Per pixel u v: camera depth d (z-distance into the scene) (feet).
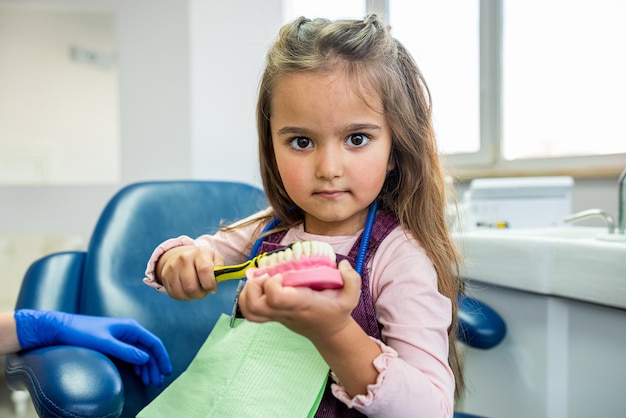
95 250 2.84
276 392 1.89
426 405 1.55
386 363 1.53
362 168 1.76
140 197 3.00
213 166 6.64
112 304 2.72
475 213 4.59
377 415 1.55
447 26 7.03
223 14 6.61
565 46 5.94
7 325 2.16
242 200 3.12
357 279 1.43
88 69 7.39
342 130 1.73
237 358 2.02
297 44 1.82
